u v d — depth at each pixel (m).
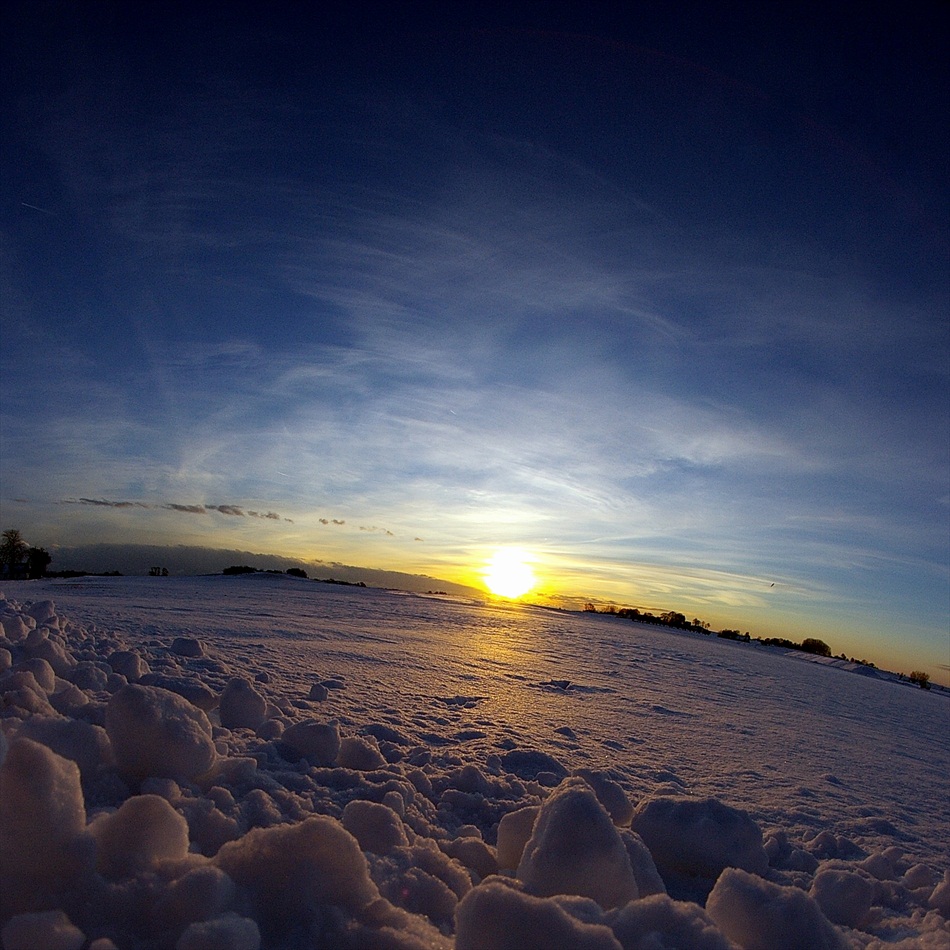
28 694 2.56
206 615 11.55
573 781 3.00
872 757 7.17
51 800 1.40
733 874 2.04
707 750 5.93
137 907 1.34
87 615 9.03
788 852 3.36
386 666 7.96
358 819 2.15
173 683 3.49
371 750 3.29
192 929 1.20
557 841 2.05
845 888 2.67
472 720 5.57
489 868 2.39
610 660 13.16
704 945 1.52
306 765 2.92
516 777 3.89
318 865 1.53
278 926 1.43
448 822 2.92
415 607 21.08
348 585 29.91
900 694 19.17
